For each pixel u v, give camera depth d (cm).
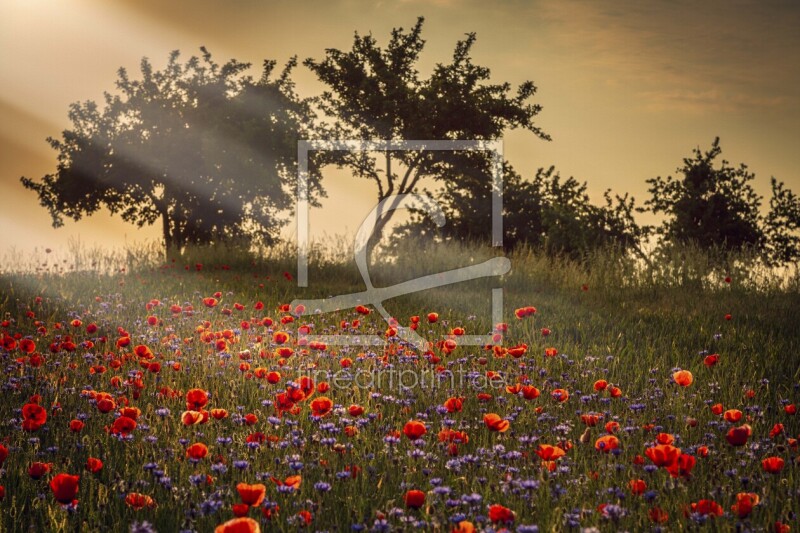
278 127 3725
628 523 365
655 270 1520
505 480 420
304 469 423
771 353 845
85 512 389
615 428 494
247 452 460
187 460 438
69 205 3828
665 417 571
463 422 548
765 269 1420
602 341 927
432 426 545
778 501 399
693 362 787
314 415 491
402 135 3347
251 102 3916
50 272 1478
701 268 1476
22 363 684
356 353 786
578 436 521
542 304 1276
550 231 2634
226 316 1028
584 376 716
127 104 3931
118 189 3822
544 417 546
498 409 592
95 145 3822
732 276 1434
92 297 1220
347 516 376
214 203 3844
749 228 2430
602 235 2544
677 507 379
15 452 469
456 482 416
